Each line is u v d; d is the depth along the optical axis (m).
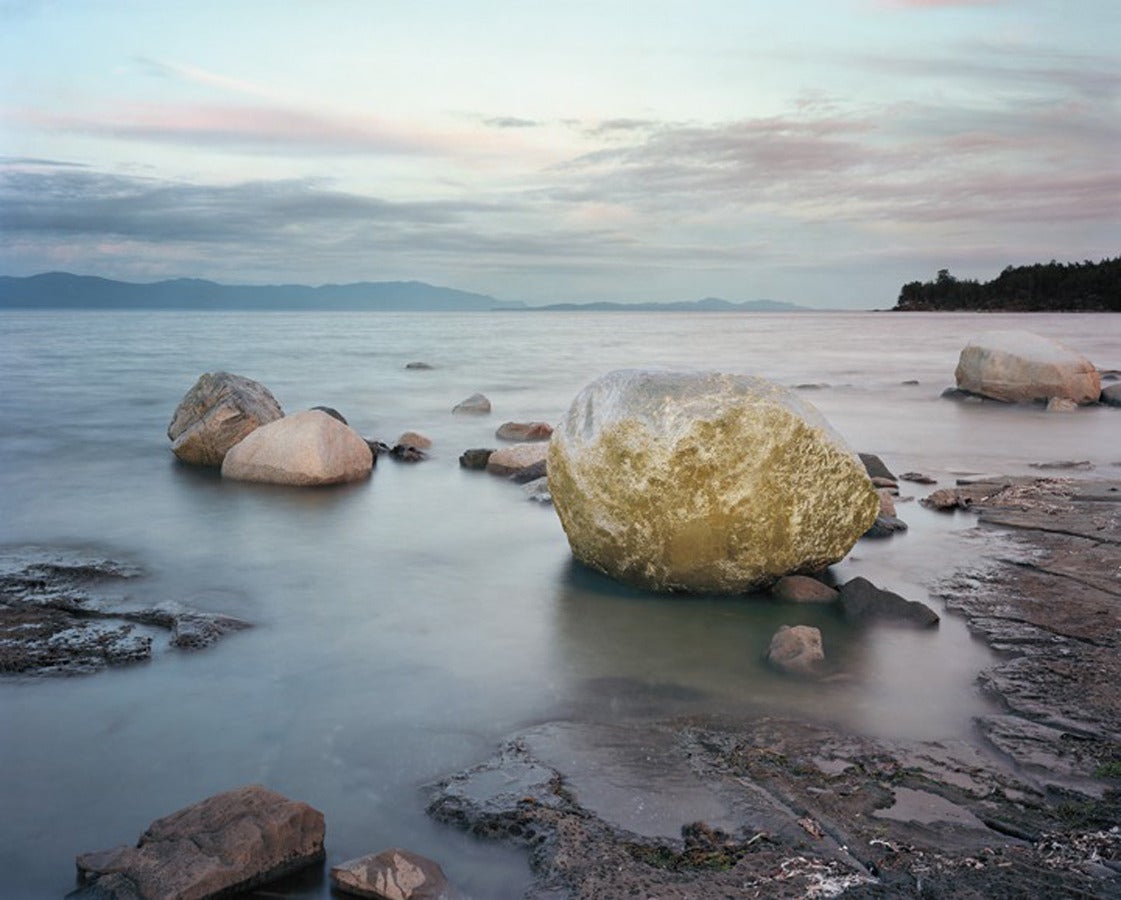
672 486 8.61
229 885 4.61
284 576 9.69
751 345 60.31
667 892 4.50
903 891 4.49
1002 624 8.20
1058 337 63.91
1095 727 6.23
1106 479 14.73
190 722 6.39
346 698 6.79
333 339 64.81
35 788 5.58
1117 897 4.42
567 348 55.16
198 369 34.78
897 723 6.41
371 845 5.03
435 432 20.06
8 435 18.80
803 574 9.29
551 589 9.30
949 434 20.12
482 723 6.41
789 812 5.20
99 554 10.38
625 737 6.14
